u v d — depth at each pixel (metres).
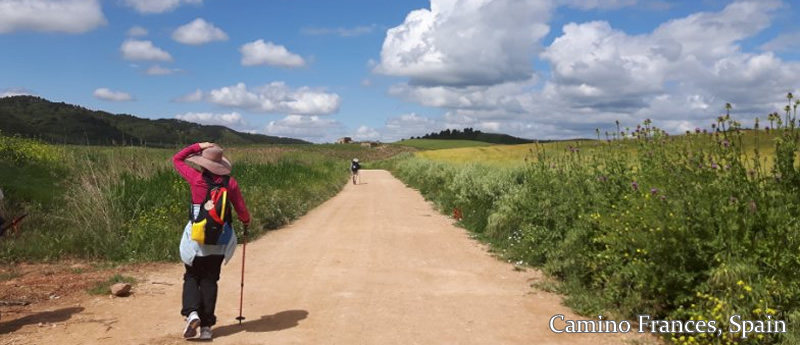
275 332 5.28
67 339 4.89
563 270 7.60
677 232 5.46
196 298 4.98
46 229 9.65
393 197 22.94
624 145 8.78
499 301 6.55
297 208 16.17
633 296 5.75
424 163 36.03
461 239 11.55
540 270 8.39
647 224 5.79
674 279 5.43
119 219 9.77
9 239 8.82
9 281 7.04
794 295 4.82
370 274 8.05
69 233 9.24
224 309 6.10
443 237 11.81
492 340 5.13
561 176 9.38
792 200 5.46
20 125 90.94
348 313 5.96
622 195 7.43
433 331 5.37
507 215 11.17
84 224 9.55
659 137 7.94
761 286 4.81
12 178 12.62
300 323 5.58
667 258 5.55
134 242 9.12
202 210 5.01
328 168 36.94
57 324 5.32
